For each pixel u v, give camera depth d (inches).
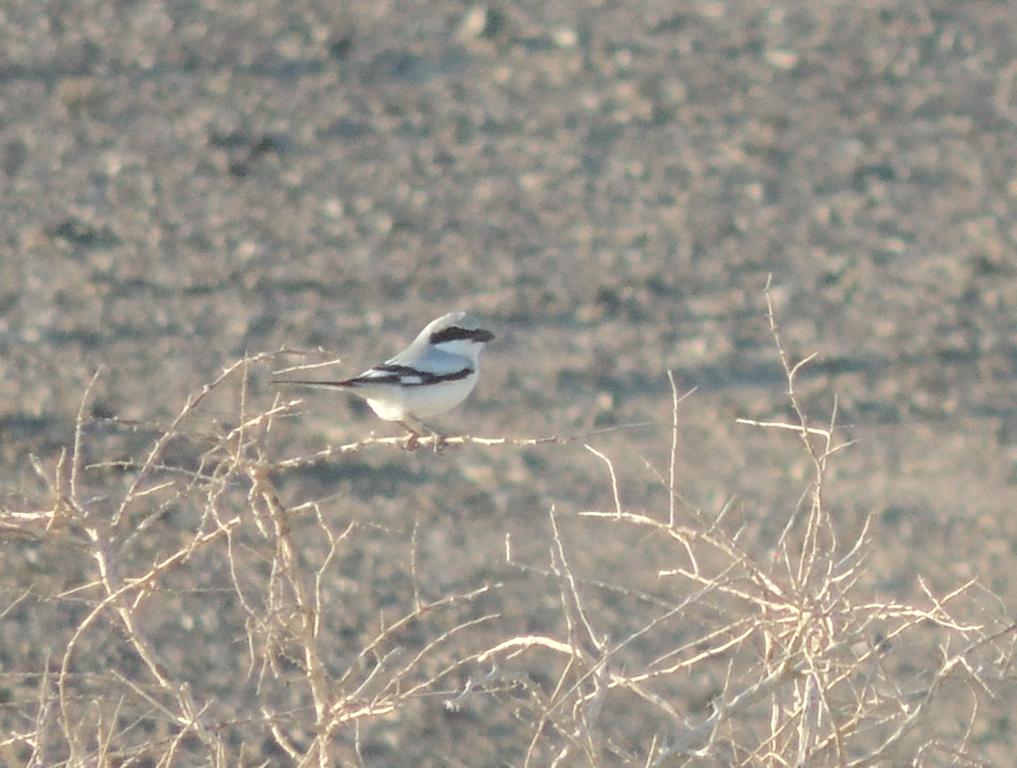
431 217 866.1
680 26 1120.2
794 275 807.7
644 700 431.8
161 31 1074.1
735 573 509.0
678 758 307.3
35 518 274.2
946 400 676.1
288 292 775.1
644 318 757.9
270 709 422.0
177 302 757.9
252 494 280.8
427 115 989.8
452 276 799.7
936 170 927.7
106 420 276.7
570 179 916.0
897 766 390.0
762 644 447.8
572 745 266.1
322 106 993.5
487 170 924.6
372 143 951.6
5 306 741.9
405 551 530.9
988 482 603.2
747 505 576.7
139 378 674.8
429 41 1082.7
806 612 263.3
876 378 695.7
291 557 281.7
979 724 435.2
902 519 569.0
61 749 389.1
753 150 951.0
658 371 701.9
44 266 787.4
